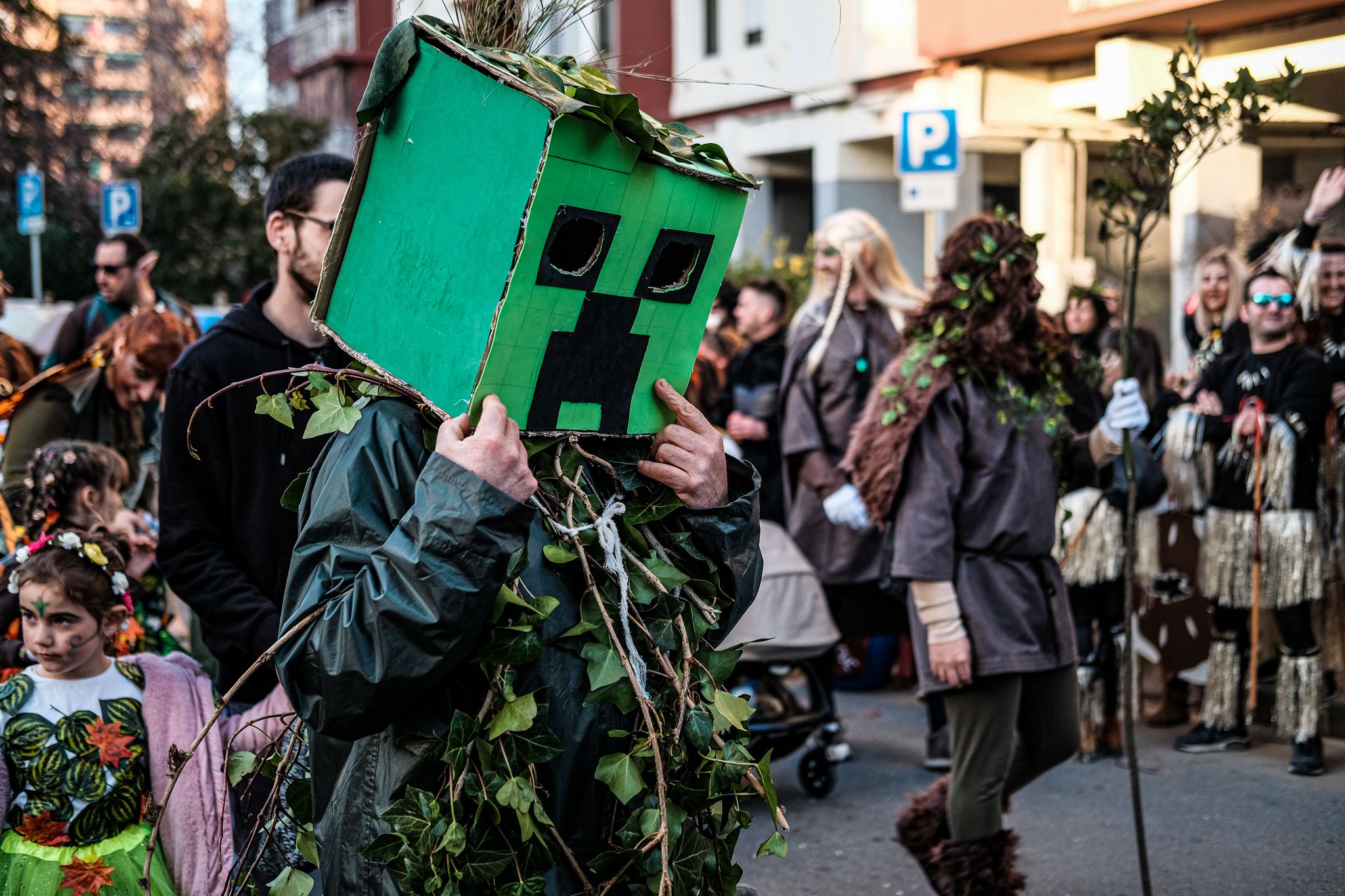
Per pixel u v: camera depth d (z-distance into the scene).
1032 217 8.72
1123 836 4.42
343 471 1.88
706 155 2.02
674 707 1.94
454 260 1.86
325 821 1.95
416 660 1.73
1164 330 7.81
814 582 5.02
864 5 12.28
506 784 1.78
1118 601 5.41
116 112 26.05
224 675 2.88
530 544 1.92
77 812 2.78
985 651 3.34
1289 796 4.75
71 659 2.83
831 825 4.75
